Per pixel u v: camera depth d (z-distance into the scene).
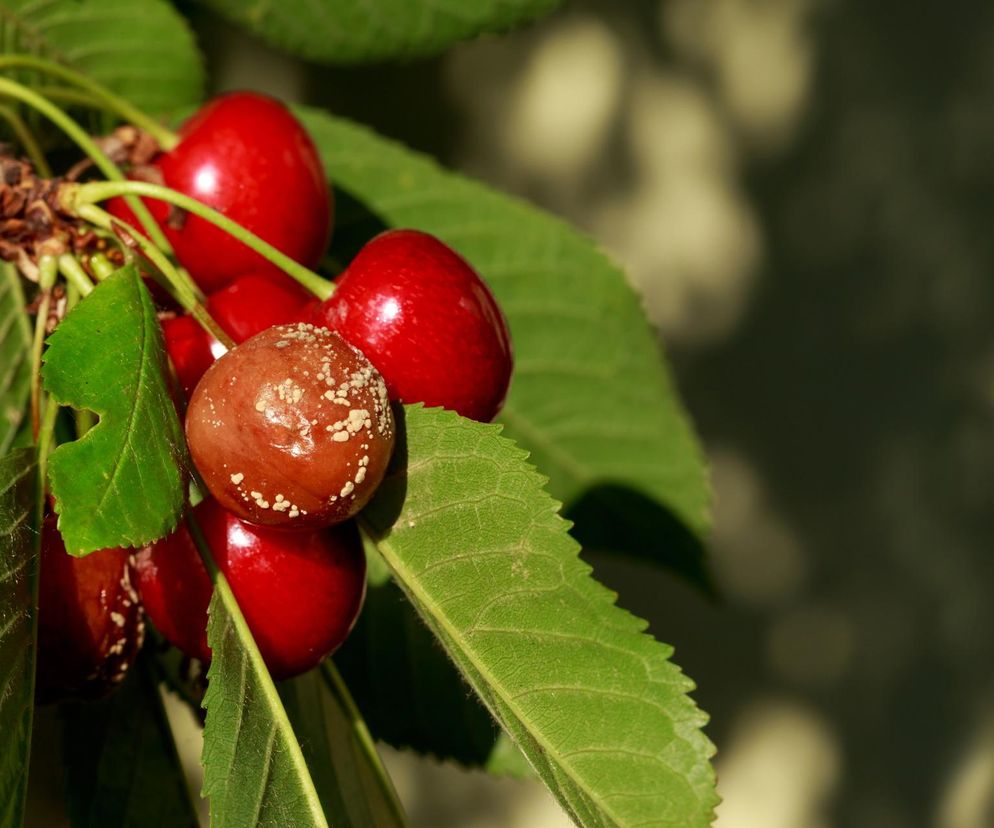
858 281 0.86
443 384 0.37
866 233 0.86
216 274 0.40
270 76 0.73
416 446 0.36
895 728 0.87
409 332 0.37
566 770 0.36
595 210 0.85
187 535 0.37
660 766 0.36
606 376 0.45
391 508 0.36
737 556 0.87
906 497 0.87
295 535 0.37
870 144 0.86
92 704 0.40
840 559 0.87
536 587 0.36
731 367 0.86
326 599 0.37
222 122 0.40
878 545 0.87
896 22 0.85
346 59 0.44
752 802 0.87
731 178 0.86
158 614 0.37
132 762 0.40
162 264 0.37
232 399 0.35
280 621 0.37
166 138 0.40
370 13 0.43
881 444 0.87
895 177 0.86
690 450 0.45
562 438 0.45
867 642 0.87
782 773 0.87
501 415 0.45
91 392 0.35
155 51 0.44
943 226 0.86
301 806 0.35
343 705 0.40
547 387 0.45
